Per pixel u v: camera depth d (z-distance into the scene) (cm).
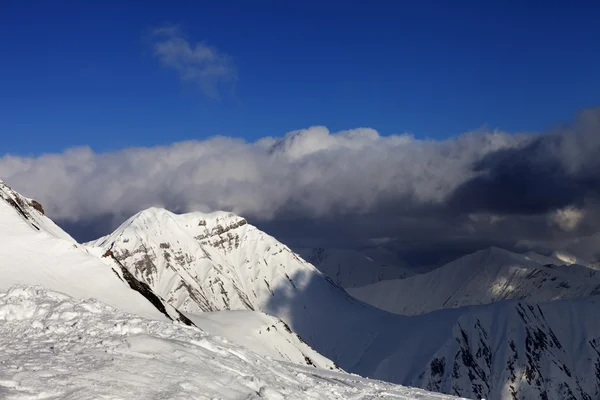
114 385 2153
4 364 2195
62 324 2861
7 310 2989
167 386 2264
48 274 6028
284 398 2538
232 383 2517
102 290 6366
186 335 3031
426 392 4306
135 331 2889
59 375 2155
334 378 4259
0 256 5853
